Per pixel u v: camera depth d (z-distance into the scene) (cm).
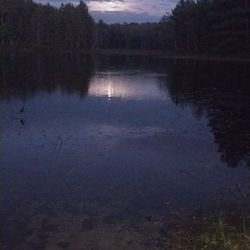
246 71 5012
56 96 2914
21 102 2623
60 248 915
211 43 7994
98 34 13150
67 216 1062
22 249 912
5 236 962
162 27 12194
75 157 1516
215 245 902
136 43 12838
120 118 2211
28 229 994
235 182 1307
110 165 1443
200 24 8506
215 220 1041
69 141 1720
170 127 2030
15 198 1162
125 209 1110
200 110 2481
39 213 1077
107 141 1742
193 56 8406
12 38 10400
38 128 1920
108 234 974
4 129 1884
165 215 1077
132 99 2866
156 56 9312
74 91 3186
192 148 1675
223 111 2448
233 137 1853
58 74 4512
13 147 1617
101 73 4847
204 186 1273
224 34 7162
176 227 1009
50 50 10512
